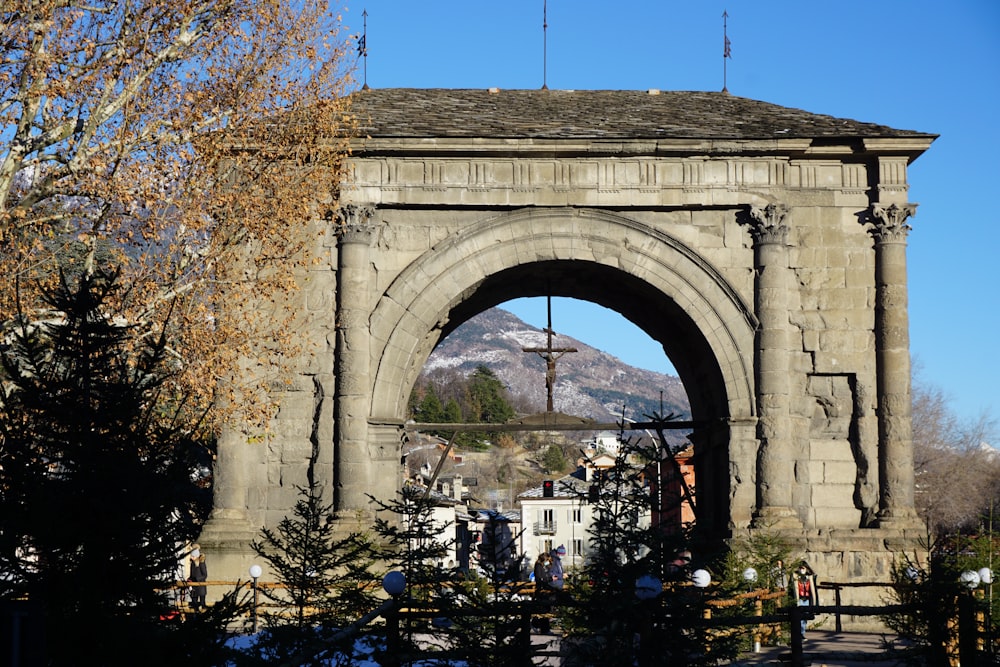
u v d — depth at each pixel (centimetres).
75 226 3212
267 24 3266
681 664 1631
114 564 1583
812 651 2819
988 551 3123
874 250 3688
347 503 3509
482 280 3662
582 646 1719
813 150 3675
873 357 3656
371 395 3597
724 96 4256
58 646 1535
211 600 3434
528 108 3991
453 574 1873
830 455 3638
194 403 3147
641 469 1716
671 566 1683
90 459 1590
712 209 3688
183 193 3128
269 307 3619
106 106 2925
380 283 3641
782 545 3338
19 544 1577
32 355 1697
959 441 8444
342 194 3622
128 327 1717
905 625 2359
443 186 3644
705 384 3922
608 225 3672
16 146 2816
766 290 3631
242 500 3566
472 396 14438
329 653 1888
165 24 3056
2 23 2769
